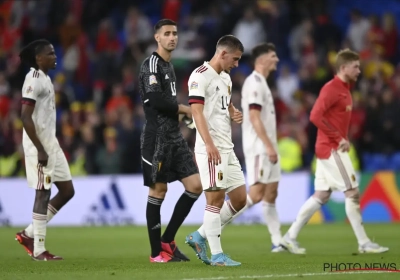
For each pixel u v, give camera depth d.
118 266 28.78
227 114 28.08
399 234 47.34
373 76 69.62
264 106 37.53
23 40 80.94
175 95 31.38
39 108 32.78
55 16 82.94
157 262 30.56
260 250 38.06
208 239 28.05
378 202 60.22
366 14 88.12
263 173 37.38
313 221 60.62
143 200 61.09
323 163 36.03
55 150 33.50
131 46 76.69
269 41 77.56
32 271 27.11
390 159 65.88
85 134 66.12
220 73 28.06
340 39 79.56
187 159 31.20
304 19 81.06
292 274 25.02
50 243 43.31
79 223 61.72
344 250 37.78
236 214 29.48
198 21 78.56
